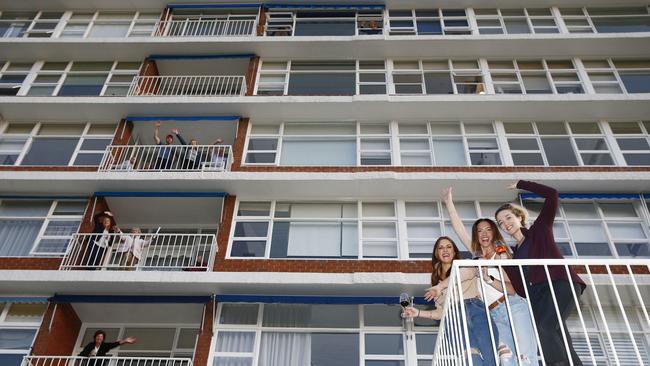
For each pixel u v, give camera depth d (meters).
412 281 12.76
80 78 19.61
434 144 17.00
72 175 15.38
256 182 15.23
